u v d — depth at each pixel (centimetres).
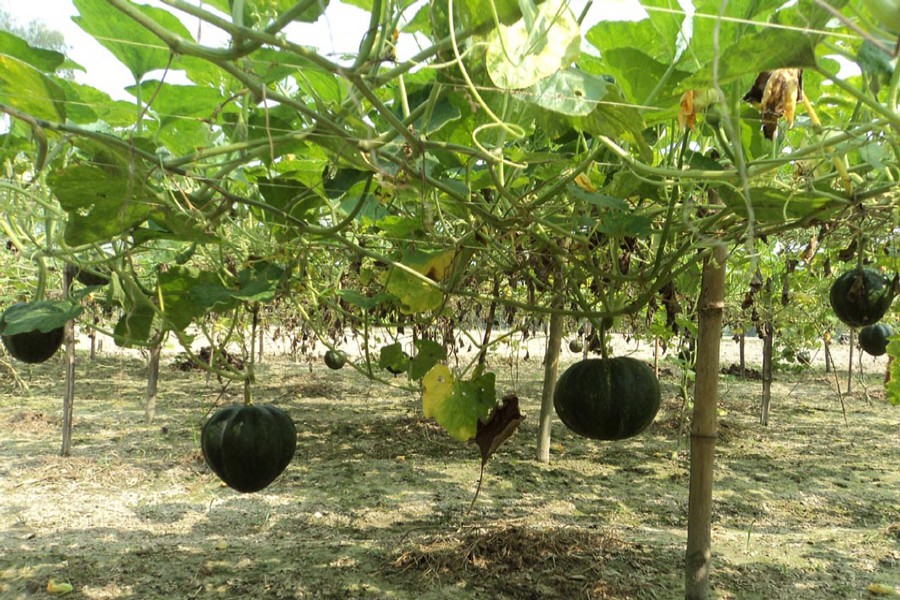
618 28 198
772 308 878
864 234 361
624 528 547
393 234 324
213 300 259
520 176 263
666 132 261
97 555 467
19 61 163
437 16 167
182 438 825
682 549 496
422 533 516
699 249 297
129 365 1583
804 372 1683
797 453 833
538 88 153
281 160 297
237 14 142
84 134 176
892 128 185
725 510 605
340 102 224
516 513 577
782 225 248
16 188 254
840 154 203
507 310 592
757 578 452
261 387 1284
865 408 1189
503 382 1402
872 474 738
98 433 844
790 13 155
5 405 1016
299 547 488
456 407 306
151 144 192
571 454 792
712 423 312
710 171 201
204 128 257
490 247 293
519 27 148
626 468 736
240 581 429
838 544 520
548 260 349
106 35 197
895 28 103
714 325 307
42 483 630
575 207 278
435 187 230
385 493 623
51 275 731
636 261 433
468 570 445
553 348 740
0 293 875
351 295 321
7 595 406
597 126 196
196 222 234
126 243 254
